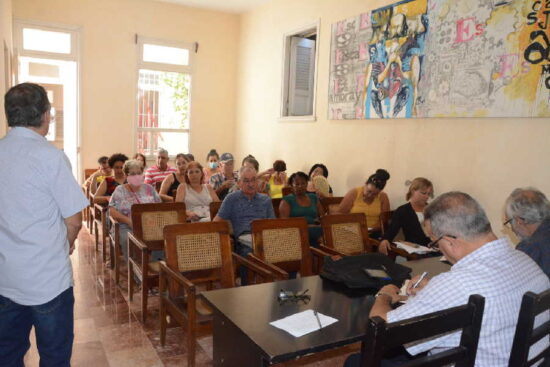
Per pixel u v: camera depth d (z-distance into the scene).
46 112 1.64
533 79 3.01
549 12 2.90
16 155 1.56
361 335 1.47
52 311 1.65
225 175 5.05
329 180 5.19
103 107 6.47
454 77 3.58
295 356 1.35
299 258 2.77
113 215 3.73
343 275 1.99
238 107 7.36
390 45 4.20
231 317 1.60
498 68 3.24
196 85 7.10
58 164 1.61
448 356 1.18
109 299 3.26
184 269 2.45
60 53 6.11
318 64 5.32
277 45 6.20
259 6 6.62
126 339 2.66
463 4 3.48
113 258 3.93
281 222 2.76
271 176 5.27
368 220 3.88
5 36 4.20
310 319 1.59
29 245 1.58
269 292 1.89
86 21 6.21
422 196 3.31
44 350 1.68
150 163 6.96
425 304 1.33
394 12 4.14
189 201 4.08
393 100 4.19
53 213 1.63
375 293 1.90
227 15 7.17
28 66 7.05
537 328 1.32
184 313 2.25
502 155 3.27
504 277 1.30
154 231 3.20
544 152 2.99
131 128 6.69
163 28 6.72
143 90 6.78
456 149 3.63
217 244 2.55
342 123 4.95
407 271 2.12
